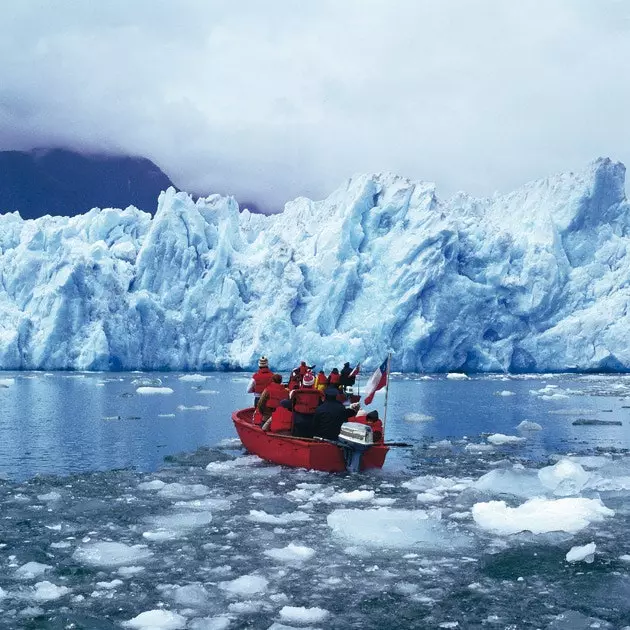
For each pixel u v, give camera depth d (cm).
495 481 1058
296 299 5191
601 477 1087
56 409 2277
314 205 6575
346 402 1388
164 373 4788
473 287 5372
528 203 6262
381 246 5591
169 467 1215
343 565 682
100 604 579
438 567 678
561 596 599
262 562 690
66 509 908
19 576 646
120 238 5550
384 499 965
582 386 3909
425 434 1766
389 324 5172
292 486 1059
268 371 1439
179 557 704
